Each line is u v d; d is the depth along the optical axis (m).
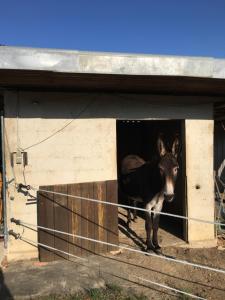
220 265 3.41
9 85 3.28
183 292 2.66
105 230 3.62
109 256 3.56
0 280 2.98
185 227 4.03
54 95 3.56
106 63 2.94
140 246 3.87
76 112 3.63
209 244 4.01
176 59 3.09
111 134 3.74
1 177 4.16
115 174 3.77
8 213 3.49
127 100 3.78
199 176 4.01
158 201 3.71
